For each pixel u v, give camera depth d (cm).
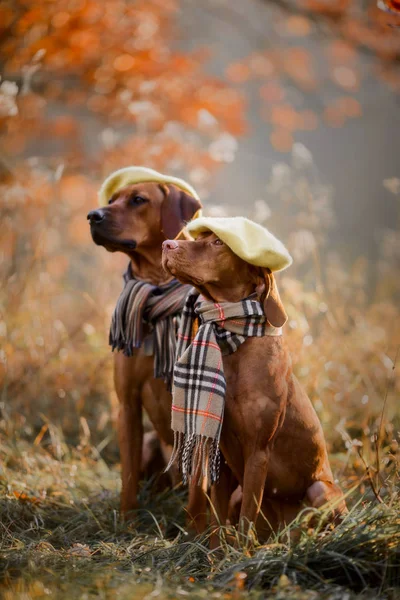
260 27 1625
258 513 465
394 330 885
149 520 520
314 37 1390
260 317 438
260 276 435
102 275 840
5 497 507
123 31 966
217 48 1780
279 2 1221
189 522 474
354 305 923
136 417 526
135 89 971
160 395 513
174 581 372
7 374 688
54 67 943
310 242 751
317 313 745
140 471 539
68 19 885
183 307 482
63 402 717
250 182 2128
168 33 1103
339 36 1213
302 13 1212
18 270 796
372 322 905
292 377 465
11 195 802
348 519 412
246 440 437
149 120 991
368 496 514
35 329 745
